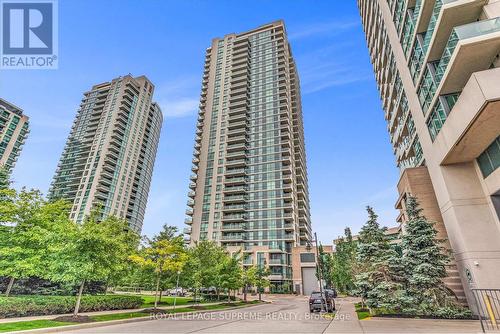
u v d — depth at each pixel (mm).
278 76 87250
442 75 16625
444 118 17125
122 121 101438
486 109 12773
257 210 71938
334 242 65312
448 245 19438
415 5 22234
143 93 113562
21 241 16328
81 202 85062
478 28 13875
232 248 67062
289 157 76188
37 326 10719
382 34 33562
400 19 24891
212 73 95688
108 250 14805
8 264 15672
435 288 15172
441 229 20469
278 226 68250
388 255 18109
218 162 79938
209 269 28422
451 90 17094
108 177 90938
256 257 64938
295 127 89688
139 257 19641
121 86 107375
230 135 83500
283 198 70875
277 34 94875
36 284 24844
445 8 15711
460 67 15211
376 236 20562
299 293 60719
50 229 17953
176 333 10805
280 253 65062
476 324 12109
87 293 26594
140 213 100312
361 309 20312
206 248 31578
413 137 26016
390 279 17328
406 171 23359
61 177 95000
